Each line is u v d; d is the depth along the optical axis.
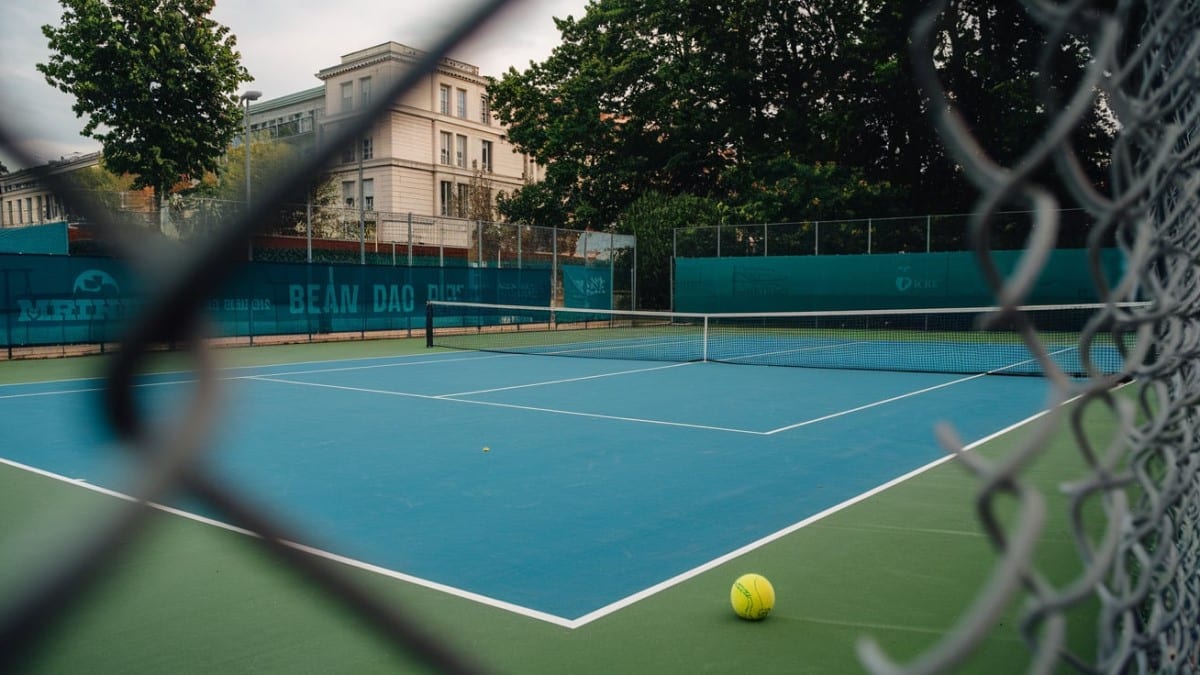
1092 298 19.95
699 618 3.75
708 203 28.97
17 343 14.68
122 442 0.72
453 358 16.36
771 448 7.57
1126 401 0.97
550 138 32.75
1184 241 1.66
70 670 3.23
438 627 3.63
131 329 0.73
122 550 0.72
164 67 12.43
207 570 4.29
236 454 7.29
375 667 3.26
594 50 32.66
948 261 21.95
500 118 34.94
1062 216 20.17
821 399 10.70
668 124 32.38
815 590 4.09
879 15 27.50
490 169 39.53
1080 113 0.66
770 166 28.80
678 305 25.70
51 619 0.69
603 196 33.06
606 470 6.70
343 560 4.52
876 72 26.83
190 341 0.74
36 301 14.90
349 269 19.52
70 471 6.71
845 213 27.53
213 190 15.05
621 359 16.27
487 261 24.33
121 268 0.74
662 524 5.21
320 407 9.99
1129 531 1.48
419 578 4.25
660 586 4.14
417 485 6.21
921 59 0.66
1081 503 0.94
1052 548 4.69
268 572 4.27
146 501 0.73
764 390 11.58
